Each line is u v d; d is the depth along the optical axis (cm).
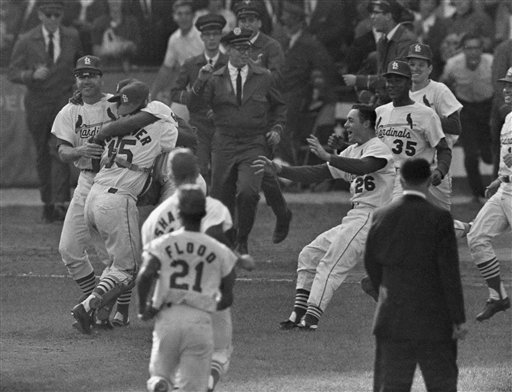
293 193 5956
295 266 4509
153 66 5947
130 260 3272
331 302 3847
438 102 3791
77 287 4091
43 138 5403
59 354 3064
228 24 5653
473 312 3703
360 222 3350
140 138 3269
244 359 3025
